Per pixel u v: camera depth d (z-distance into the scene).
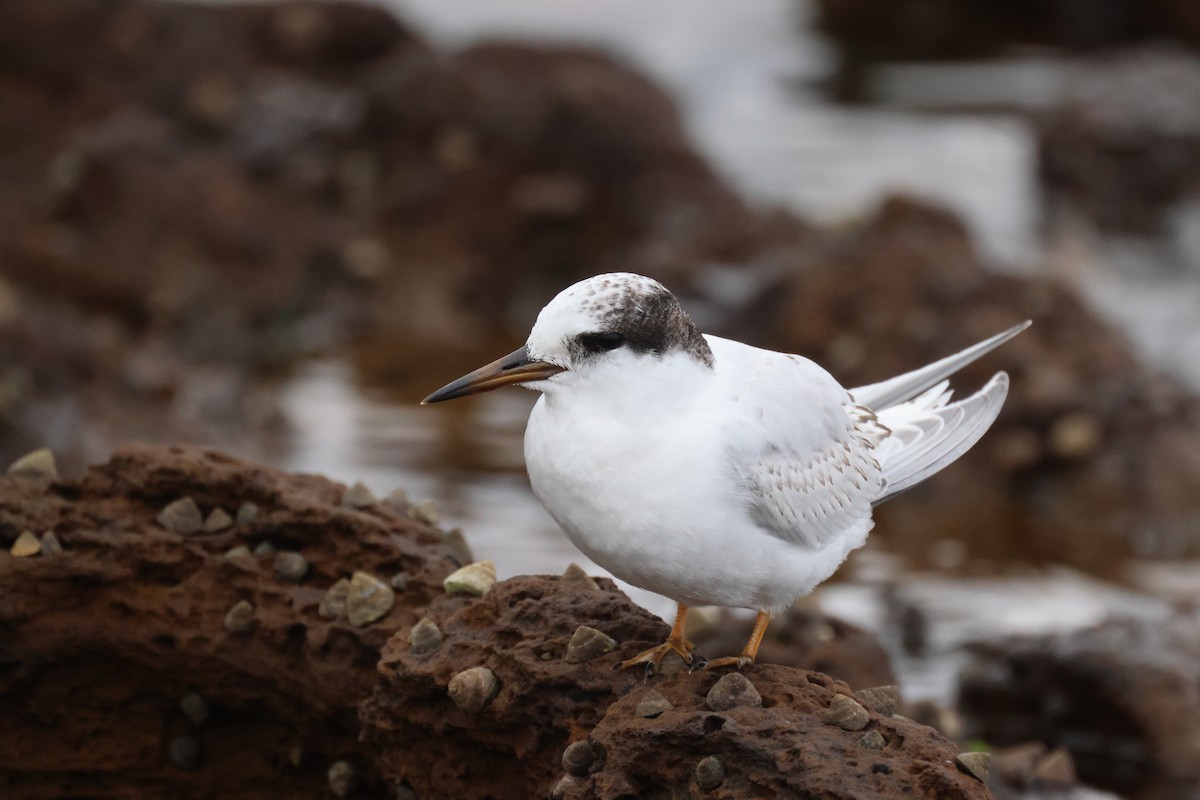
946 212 18.53
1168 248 24.38
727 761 6.45
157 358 16.89
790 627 9.98
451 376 18.52
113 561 8.15
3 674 8.20
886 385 8.53
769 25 33.69
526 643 7.23
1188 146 25.23
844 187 23.88
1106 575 14.08
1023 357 16.61
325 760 8.20
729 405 7.09
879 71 31.08
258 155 21.56
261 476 8.38
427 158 21.62
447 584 7.80
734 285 19.05
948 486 15.85
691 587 7.07
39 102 23.31
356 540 8.15
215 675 8.09
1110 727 10.91
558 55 22.28
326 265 20.44
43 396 14.88
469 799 7.39
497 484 14.64
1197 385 18.20
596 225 21.39
